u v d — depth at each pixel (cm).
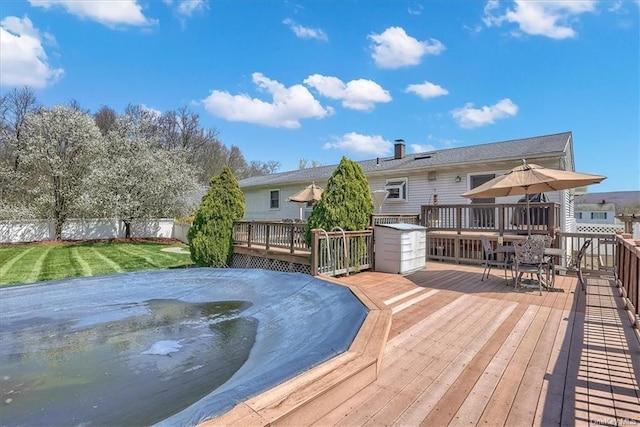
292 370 230
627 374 262
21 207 1633
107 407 269
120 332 446
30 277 849
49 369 339
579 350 307
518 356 295
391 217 977
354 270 666
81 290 581
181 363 352
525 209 788
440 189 1121
